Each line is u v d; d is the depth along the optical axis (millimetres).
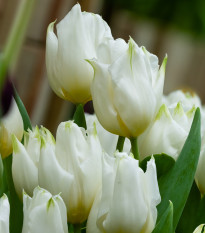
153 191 690
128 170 682
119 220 685
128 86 723
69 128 710
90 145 713
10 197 757
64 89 779
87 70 768
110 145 786
